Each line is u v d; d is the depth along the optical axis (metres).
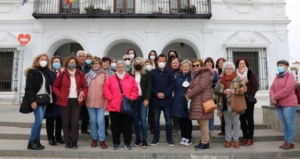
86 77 4.57
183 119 4.64
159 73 4.51
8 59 11.01
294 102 4.23
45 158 4.10
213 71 4.71
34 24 10.94
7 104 10.55
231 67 4.34
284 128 4.41
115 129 4.29
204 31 10.79
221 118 4.98
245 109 4.23
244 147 4.48
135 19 10.78
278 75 4.38
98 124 4.40
